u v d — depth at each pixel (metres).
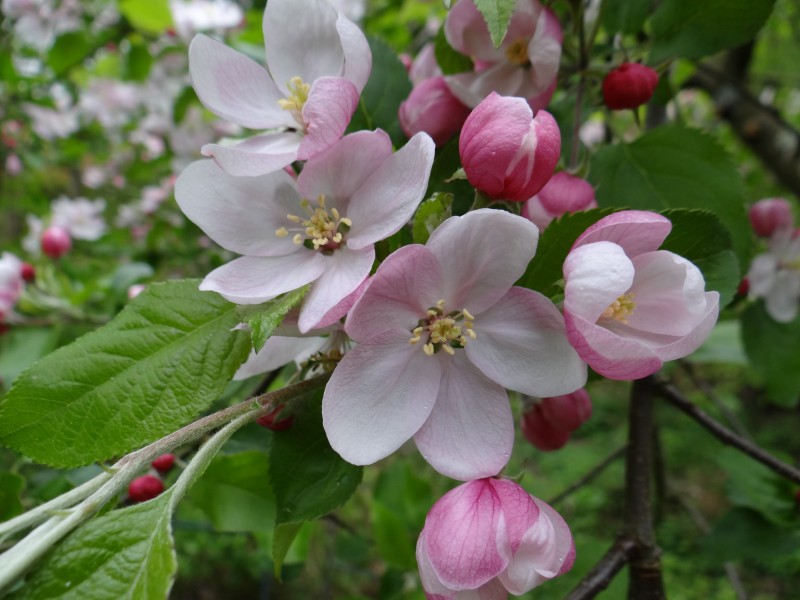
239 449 0.15
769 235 0.19
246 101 0.10
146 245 0.31
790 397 0.18
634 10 0.13
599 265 0.08
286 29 0.10
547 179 0.09
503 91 0.12
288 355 0.11
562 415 0.14
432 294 0.09
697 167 0.13
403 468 0.23
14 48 0.36
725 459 0.18
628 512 0.13
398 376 0.09
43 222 0.36
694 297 0.08
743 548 0.17
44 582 0.07
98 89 0.40
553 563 0.08
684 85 0.28
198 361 0.10
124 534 0.07
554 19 0.11
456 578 0.08
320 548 0.42
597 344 0.08
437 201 0.08
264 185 0.10
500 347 0.09
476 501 0.08
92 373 0.10
